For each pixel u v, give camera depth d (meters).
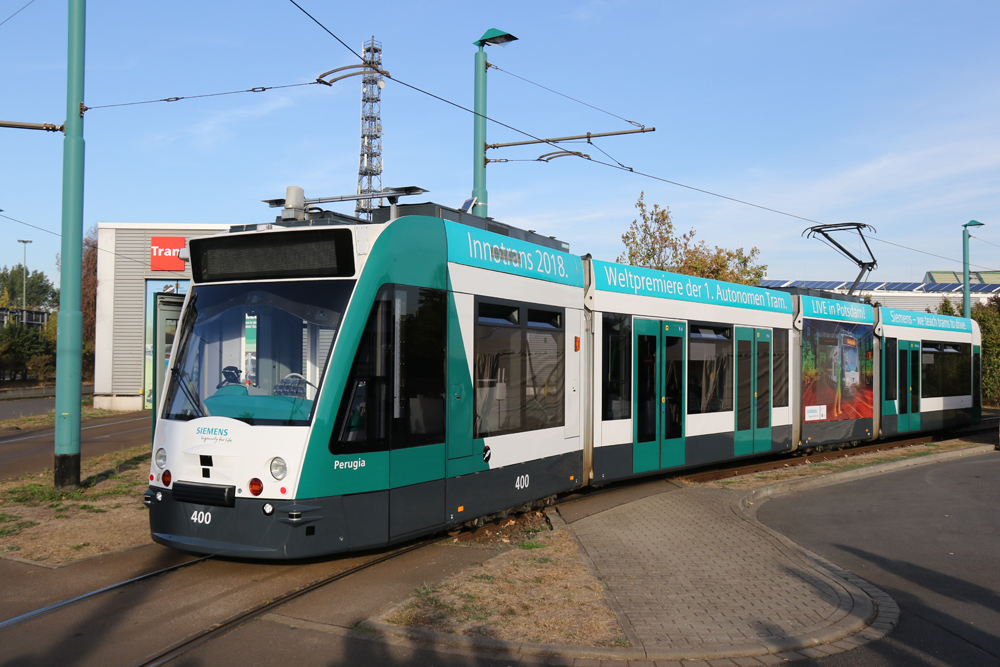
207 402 6.67
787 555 7.68
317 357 6.53
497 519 8.59
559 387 9.45
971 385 22.47
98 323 30.22
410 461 7.02
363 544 6.58
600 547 7.82
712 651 5.05
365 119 66.75
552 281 9.38
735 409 13.16
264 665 4.81
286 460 6.23
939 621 6.02
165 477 6.65
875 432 17.64
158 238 30.25
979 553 8.25
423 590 6.20
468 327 7.85
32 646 5.12
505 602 5.96
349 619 5.63
